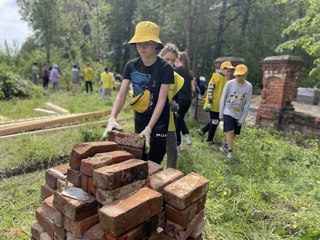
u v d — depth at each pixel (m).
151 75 2.46
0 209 2.98
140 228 1.47
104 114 8.22
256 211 3.01
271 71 6.68
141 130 2.61
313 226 2.72
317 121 5.89
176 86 3.06
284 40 24.66
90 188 1.62
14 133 5.77
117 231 1.33
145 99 2.48
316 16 6.37
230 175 3.98
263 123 7.02
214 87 5.40
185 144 5.24
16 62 20.83
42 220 1.81
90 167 1.60
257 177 3.89
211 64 28.75
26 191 3.39
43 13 23.20
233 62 7.57
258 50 25.20
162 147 2.68
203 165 4.29
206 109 5.44
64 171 1.98
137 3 31.41
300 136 6.08
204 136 6.25
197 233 1.88
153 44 2.32
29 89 12.41
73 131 5.86
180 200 1.64
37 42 27.17
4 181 3.62
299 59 6.40
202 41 24.83
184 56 4.53
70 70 20.83
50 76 17.03
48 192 2.00
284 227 2.76
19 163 4.06
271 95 6.77
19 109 8.76
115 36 34.31
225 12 24.16
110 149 1.87
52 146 4.70
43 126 6.39
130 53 34.97
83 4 27.41
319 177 3.91
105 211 1.36
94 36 26.45
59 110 8.73
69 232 1.61
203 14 21.22
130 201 1.46
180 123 4.57
